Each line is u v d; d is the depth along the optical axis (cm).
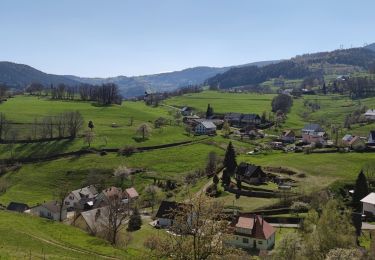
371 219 10956
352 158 15638
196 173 16400
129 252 6856
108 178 16675
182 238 3953
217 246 3900
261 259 7688
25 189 15888
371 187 13000
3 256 5309
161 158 18775
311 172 14150
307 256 6806
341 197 12162
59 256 5962
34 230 7556
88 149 19375
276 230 10306
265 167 14938
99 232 8600
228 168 15162
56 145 19775
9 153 18825
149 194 14600
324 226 7156
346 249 6238
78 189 15450
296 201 11588
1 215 8531
